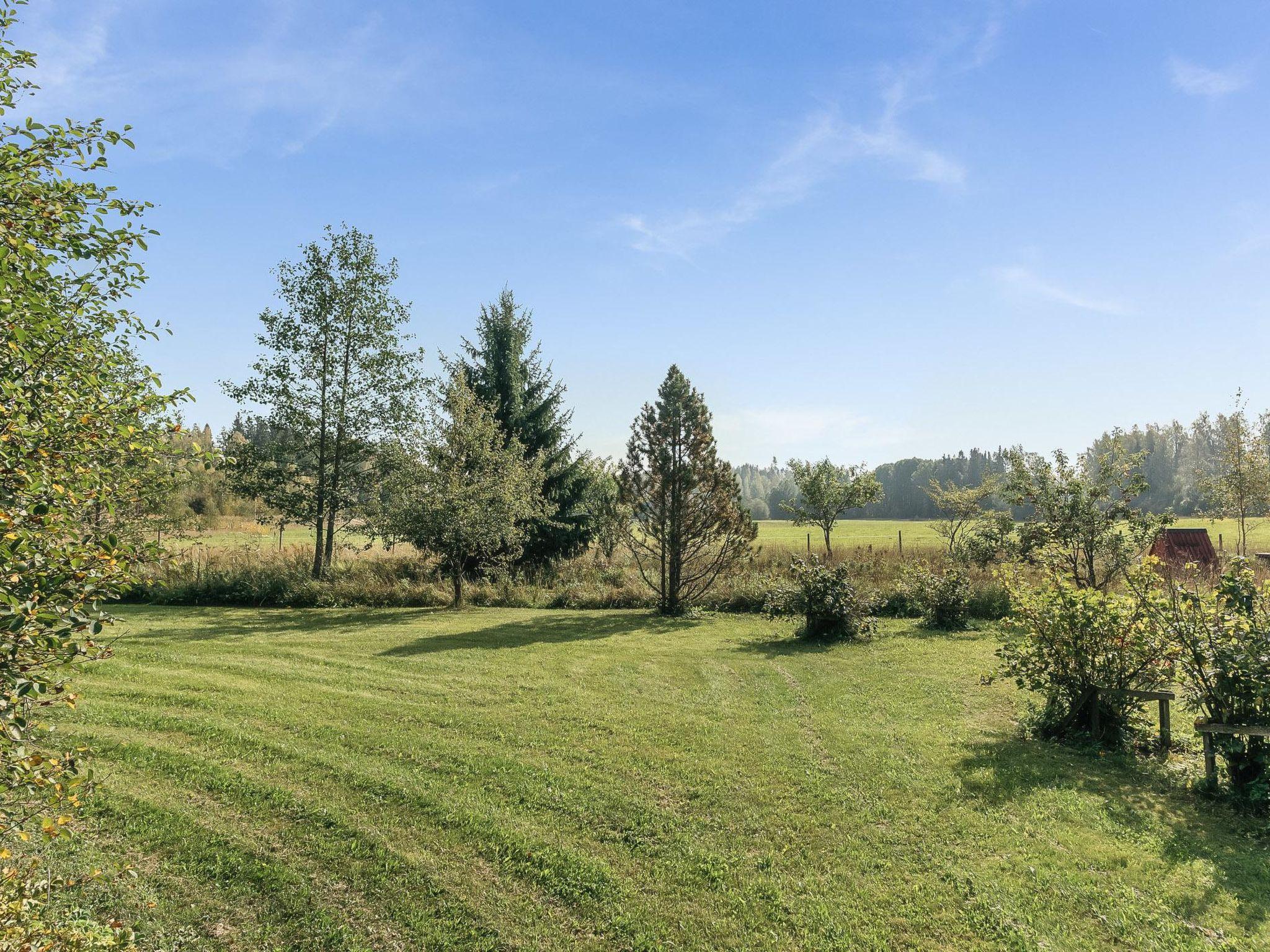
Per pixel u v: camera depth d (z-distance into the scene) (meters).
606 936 4.54
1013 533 18.97
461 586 19.50
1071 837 5.57
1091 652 7.68
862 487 27.59
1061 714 7.97
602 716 8.81
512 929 4.60
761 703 9.44
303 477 21.95
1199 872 5.00
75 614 2.84
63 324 3.80
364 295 21.72
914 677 10.80
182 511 18.34
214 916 4.70
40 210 3.77
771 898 4.89
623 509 18.41
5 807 3.45
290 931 4.57
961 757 7.37
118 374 4.86
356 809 6.17
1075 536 15.12
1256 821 5.77
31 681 2.77
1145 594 7.44
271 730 8.09
